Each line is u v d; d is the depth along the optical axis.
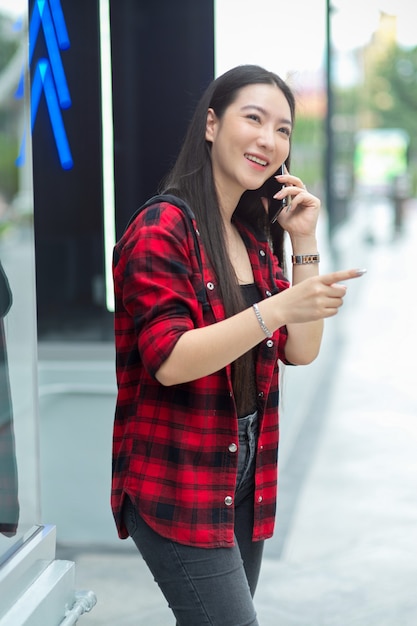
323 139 20.42
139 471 1.87
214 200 1.95
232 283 1.89
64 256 8.50
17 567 2.23
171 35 7.70
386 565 3.70
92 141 8.09
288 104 2.01
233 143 1.94
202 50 7.69
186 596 1.86
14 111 2.30
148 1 7.67
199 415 1.84
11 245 2.34
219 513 1.86
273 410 2.04
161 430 1.86
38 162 8.21
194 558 1.84
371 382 7.34
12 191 2.31
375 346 8.95
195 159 1.97
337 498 4.55
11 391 2.35
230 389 1.86
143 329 1.76
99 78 7.85
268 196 2.15
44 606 2.25
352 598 3.38
